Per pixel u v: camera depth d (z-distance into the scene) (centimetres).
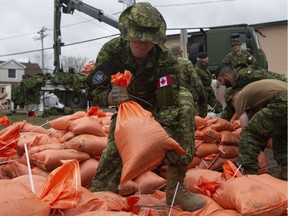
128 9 288
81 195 212
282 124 411
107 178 317
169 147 255
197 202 282
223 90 865
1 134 338
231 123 512
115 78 273
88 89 311
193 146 295
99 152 385
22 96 1328
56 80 1320
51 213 199
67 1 1419
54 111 1267
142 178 366
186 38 876
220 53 1032
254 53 1012
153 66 299
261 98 423
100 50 309
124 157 250
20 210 175
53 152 362
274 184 280
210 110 839
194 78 618
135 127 252
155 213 273
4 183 185
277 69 2572
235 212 259
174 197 280
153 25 275
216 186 286
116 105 285
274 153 457
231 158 491
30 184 212
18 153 386
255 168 412
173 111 294
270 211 247
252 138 413
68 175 213
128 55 300
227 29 1030
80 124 392
